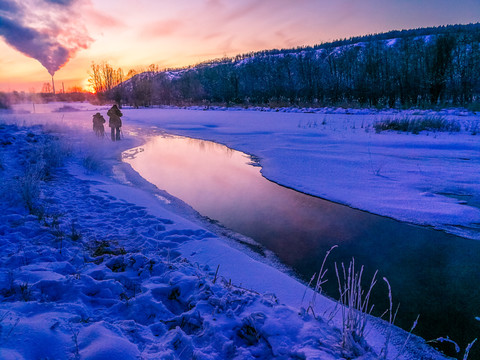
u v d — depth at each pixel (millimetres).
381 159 10422
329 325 2543
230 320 2518
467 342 2850
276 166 10180
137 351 2010
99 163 10234
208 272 3760
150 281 3246
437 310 3330
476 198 6676
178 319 2572
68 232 4770
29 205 5664
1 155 9430
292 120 23328
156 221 5480
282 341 2248
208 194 7492
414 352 2682
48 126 17406
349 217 6008
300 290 3559
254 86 52156
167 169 10055
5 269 3377
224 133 18469
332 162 10289
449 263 4297
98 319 2529
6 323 1952
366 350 2221
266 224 5730
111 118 15578
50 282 2975
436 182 7793
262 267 4062
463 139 13227
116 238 4738
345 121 21000
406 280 3912
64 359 1800
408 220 5746
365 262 4367
